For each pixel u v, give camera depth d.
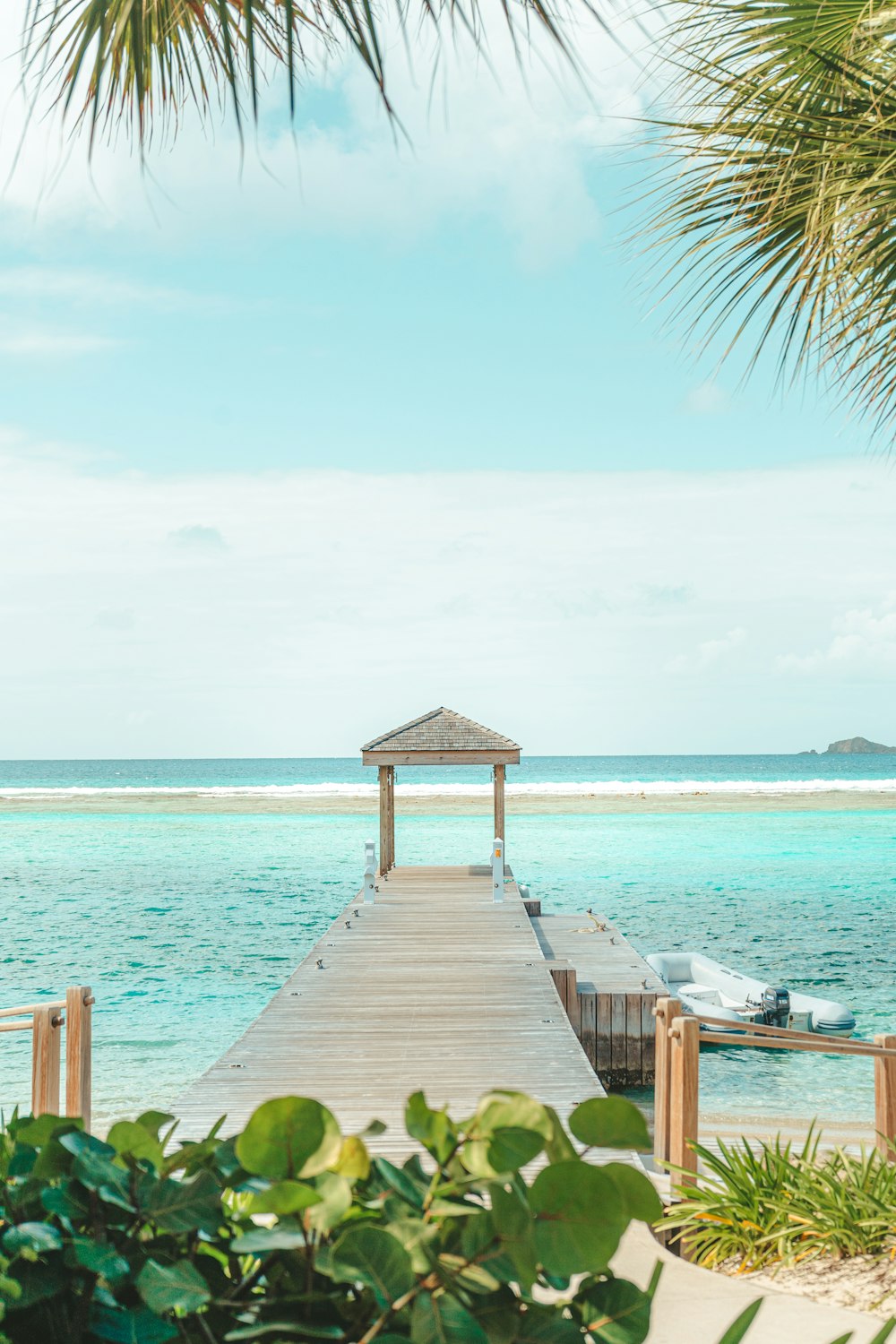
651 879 31.34
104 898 26.97
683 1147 4.98
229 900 26.67
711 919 23.88
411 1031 9.34
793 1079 12.16
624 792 78.31
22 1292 1.08
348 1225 1.13
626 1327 1.13
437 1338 0.99
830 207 3.26
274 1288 1.15
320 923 22.91
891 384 3.52
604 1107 1.09
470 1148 1.07
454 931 14.39
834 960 19.31
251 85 1.68
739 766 141.50
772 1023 13.94
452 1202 1.10
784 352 3.54
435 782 111.31
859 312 3.32
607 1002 12.31
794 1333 3.30
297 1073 8.09
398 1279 1.02
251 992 16.20
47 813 62.00
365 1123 6.88
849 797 71.69
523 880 31.31
